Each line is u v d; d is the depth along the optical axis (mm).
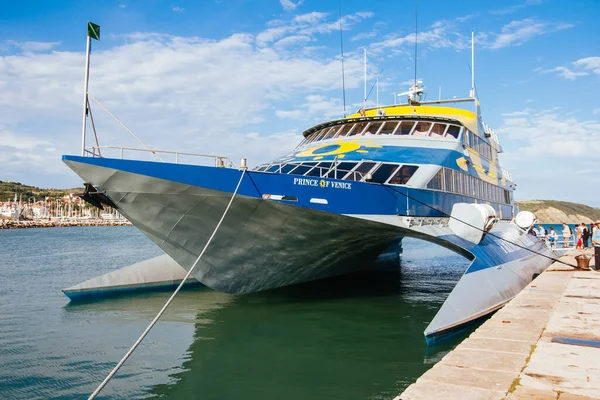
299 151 16062
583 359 6344
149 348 10797
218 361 9898
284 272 15492
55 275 23906
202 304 15578
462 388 5367
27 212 195500
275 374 9141
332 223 12508
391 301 15867
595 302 10406
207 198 10766
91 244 54594
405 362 9734
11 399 7910
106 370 9375
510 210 25078
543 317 9008
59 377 8969
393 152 14492
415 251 40031
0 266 28359
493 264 13938
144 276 18672
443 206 14570
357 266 20078
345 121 16594
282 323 12938
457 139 16062
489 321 8766
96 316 14047
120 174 9836
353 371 9258
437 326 10742
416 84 21359
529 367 6047
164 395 8188
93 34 10031
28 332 12219
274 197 10984
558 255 23266
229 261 13242
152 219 11109
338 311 14344
